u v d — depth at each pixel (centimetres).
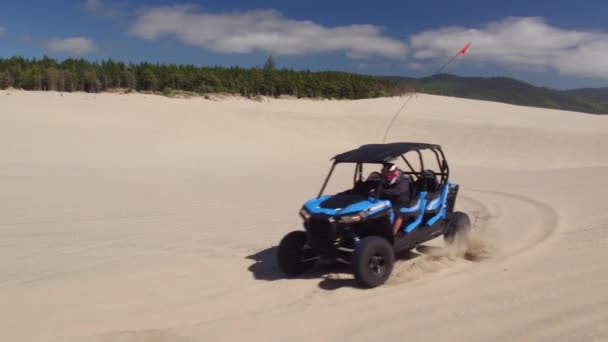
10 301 558
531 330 433
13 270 675
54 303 549
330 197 648
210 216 1053
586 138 3372
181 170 1917
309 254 648
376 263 577
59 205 1174
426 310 493
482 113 4797
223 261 711
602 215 945
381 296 544
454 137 3500
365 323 470
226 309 524
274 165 2209
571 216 962
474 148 3231
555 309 477
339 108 4869
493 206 1159
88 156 2086
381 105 5144
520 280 571
